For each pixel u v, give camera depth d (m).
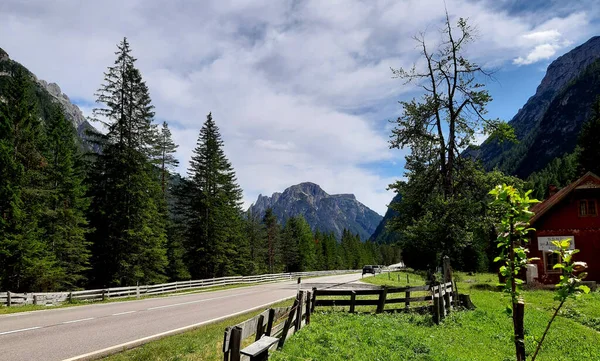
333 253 125.44
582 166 51.19
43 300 20.03
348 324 12.47
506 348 10.81
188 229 48.41
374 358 8.80
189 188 48.00
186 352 8.99
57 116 37.72
